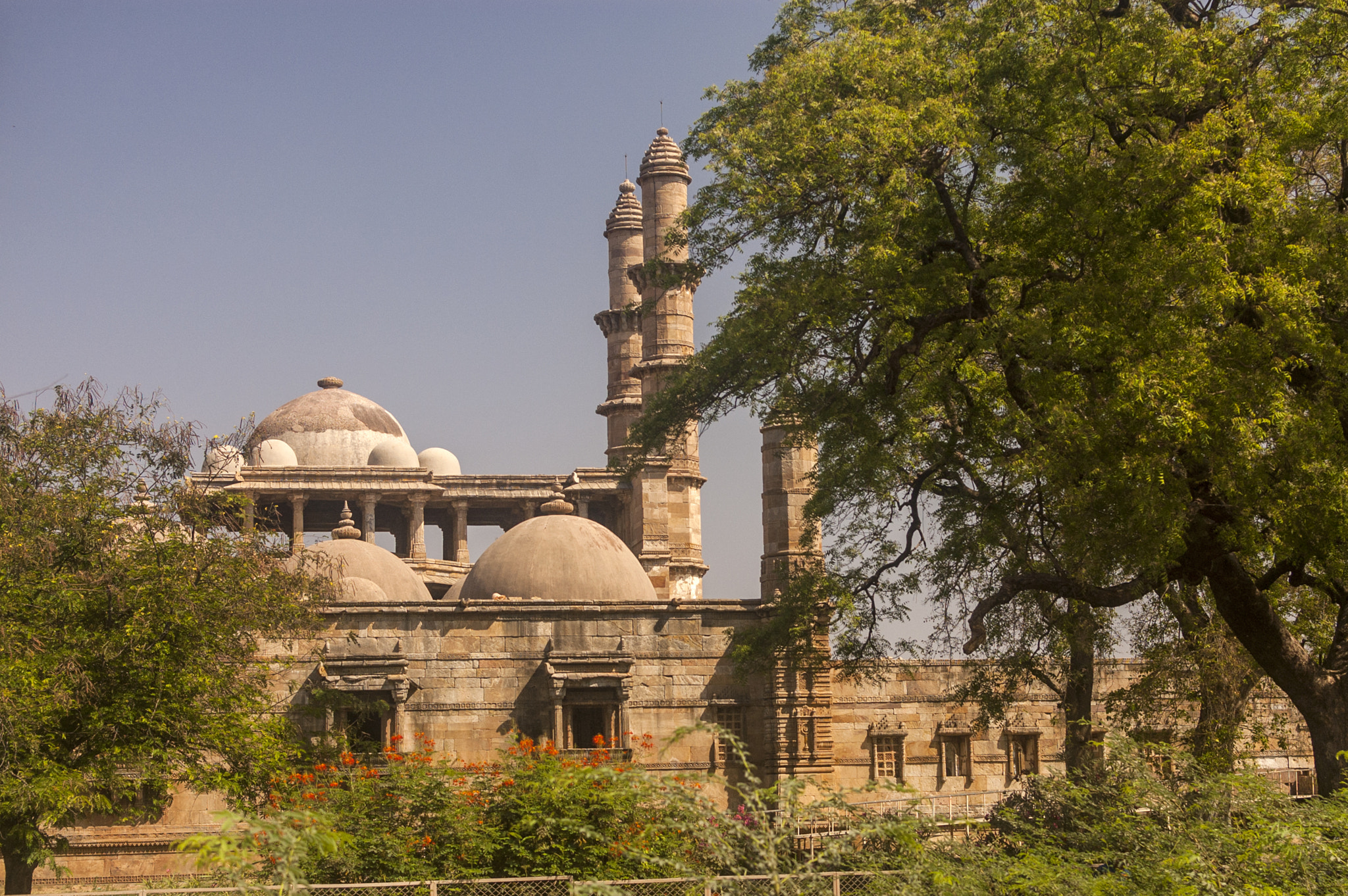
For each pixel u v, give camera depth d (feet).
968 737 127.85
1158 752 67.36
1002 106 82.38
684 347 185.57
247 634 88.89
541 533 141.28
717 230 93.71
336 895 53.36
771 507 134.62
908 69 84.43
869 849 59.67
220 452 96.27
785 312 85.76
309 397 229.86
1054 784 65.41
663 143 192.44
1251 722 115.24
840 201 88.48
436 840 62.59
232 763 83.30
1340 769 76.95
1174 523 70.33
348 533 155.22
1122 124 81.30
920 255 88.53
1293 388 78.79
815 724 120.78
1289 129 74.49
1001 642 100.94
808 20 98.37
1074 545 75.25
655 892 52.21
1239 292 71.15
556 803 61.26
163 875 101.24
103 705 76.43
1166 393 69.10
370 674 113.19
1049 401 76.48
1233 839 54.13
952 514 95.09
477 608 117.50
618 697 117.39
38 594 75.82
